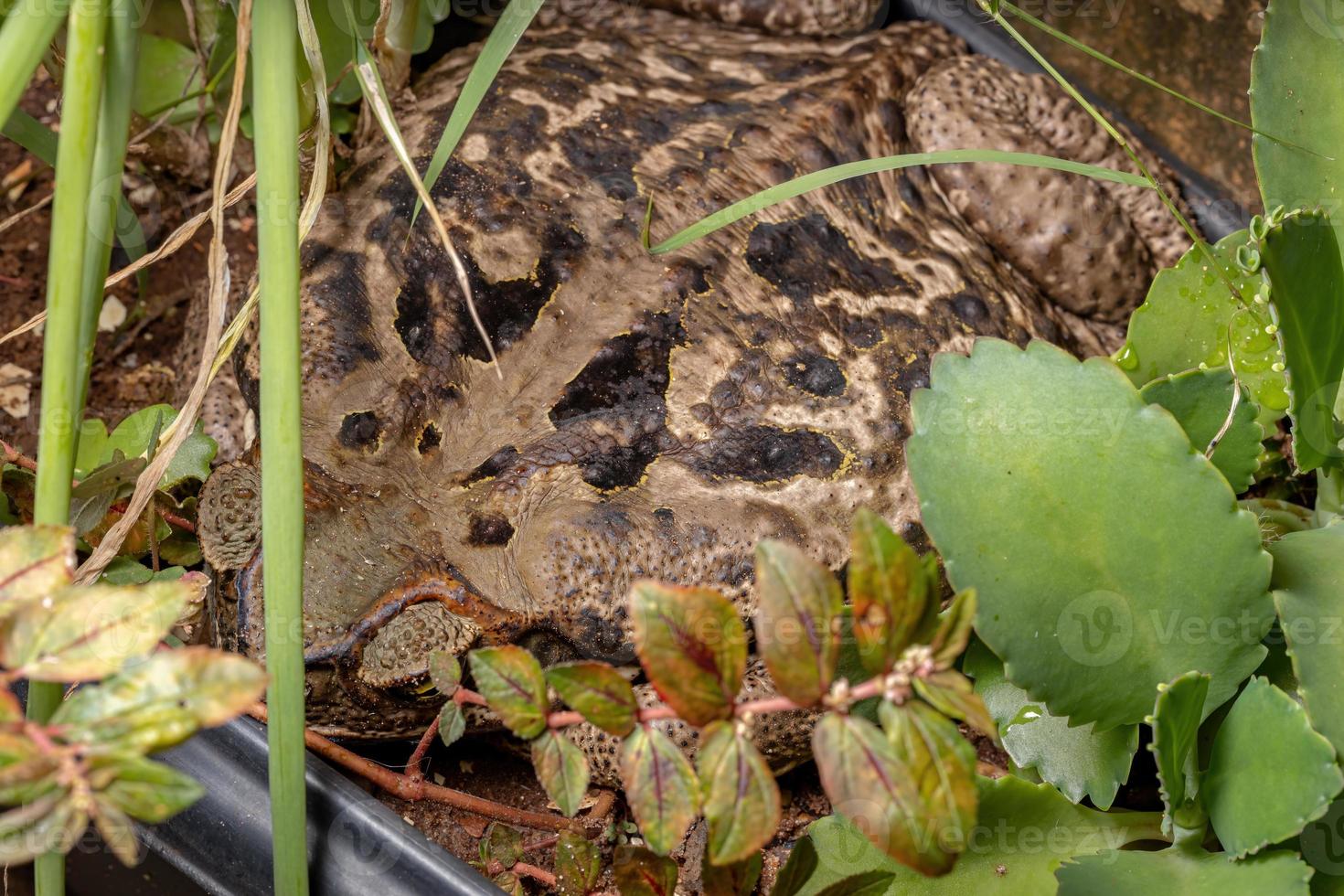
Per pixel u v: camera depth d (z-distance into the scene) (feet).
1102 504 1.81
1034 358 1.82
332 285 2.12
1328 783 1.73
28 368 2.55
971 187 2.57
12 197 2.77
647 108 2.44
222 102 2.51
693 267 2.15
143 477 1.83
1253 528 1.80
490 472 2.07
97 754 1.52
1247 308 2.00
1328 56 1.95
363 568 1.97
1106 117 2.89
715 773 1.61
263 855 1.84
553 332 2.12
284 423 1.70
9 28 1.65
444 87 2.50
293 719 1.71
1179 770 1.81
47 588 1.57
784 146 2.38
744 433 2.10
